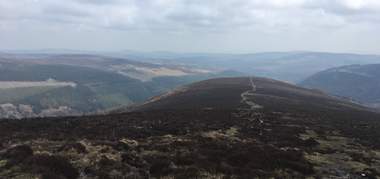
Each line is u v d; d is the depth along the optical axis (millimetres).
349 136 43031
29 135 32250
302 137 38906
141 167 20719
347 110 100188
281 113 65562
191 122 45375
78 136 32375
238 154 24359
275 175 20953
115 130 36438
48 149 23797
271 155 25828
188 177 19016
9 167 18312
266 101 94688
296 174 22047
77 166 19422
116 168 19672
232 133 37844
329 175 23031
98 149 23734
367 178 23156
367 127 55656
